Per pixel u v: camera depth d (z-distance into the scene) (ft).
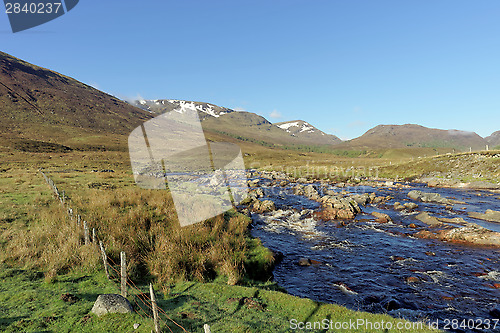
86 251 30.60
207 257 36.29
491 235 55.72
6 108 422.82
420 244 55.01
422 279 40.27
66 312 20.34
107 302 20.74
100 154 254.47
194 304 24.36
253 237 51.60
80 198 55.31
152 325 19.29
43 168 143.02
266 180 169.27
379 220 71.36
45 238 34.55
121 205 51.78
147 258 33.63
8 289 23.52
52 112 474.49
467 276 41.19
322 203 90.12
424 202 96.37
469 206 87.61
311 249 51.83
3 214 41.98
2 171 121.90
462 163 172.65
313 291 36.19
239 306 24.84
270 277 38.91
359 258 47.83
